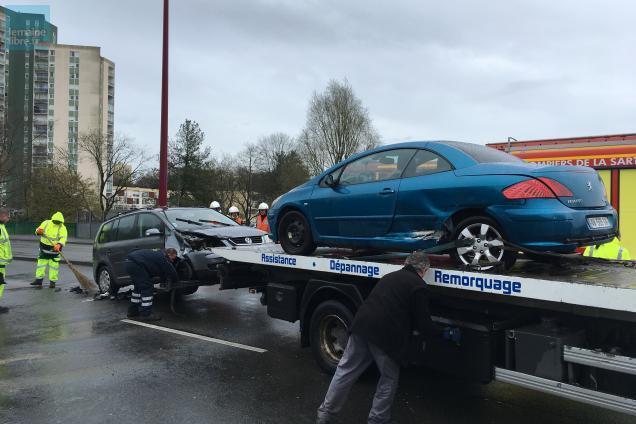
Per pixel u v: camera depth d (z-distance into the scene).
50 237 11.89
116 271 10.07
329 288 5.32
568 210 4.11
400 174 5.20
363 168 5.58
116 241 10.25
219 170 58.03
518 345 4.02
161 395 4.89
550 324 3.98
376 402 4.05
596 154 8.70
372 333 3.98
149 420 4.30
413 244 4.93
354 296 5.04
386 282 4.14
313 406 4.61
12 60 93.94
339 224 5.64
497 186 4.30
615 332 3.65
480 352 4.20
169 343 6.81
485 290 4.08
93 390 5.04
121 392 4.98
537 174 4.22
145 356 6.21
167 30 14.23
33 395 4.91
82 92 97.00
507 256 4.35
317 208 5.87
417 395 4.90
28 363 5.95
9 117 52.75
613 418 4.34
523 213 4.14
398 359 3.99
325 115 47.28
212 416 4.39
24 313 8.91
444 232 4.70
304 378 5.36
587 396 3.58
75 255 21.08
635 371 3.36
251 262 6.49
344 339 5.23
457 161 4.78
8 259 9.59
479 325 4.23
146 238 9.55
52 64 95.50
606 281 3.79
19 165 51.69
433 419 4.32
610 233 4.59
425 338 4.60
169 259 8.45
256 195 64.88
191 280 8.55
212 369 5.69
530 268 4.66
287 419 4.32
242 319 8.32
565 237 4.05
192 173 48.94
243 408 4.56
